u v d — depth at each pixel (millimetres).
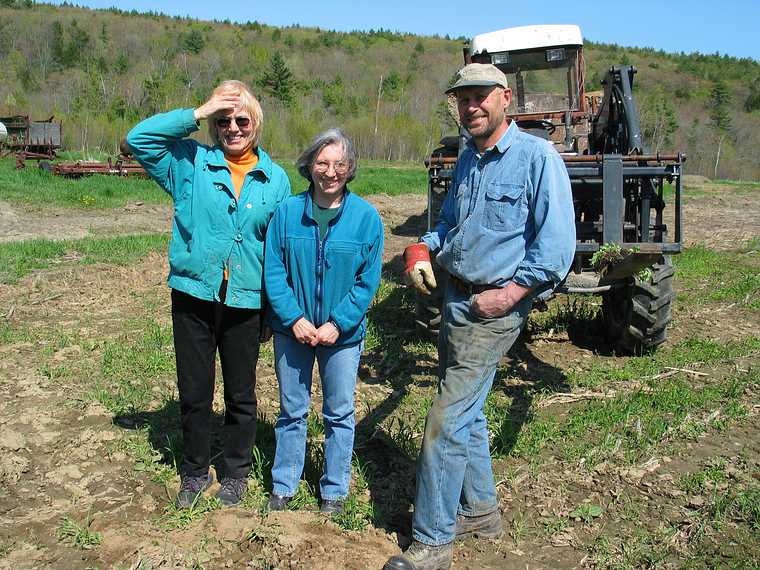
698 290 8461
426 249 3512
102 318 7027
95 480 3965
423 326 6172
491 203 3195
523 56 8961
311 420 4578
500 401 5160
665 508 3775
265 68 101188
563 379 5602
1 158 25312
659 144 62500
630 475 4082
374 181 24141
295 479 3670
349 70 116062
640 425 4613
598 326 6887
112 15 129500
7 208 15539
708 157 66250
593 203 6695
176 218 3533
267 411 4867
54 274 8742
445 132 54531
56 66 93125
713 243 12062
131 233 13203
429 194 5906
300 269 3443
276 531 3373
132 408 4852
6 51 95125
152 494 3830
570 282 5770
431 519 3178
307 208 3408
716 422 4730
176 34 122000
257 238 3547
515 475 4098
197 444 3684
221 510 3602
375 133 48438
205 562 3227
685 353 6113
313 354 3588
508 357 6129
